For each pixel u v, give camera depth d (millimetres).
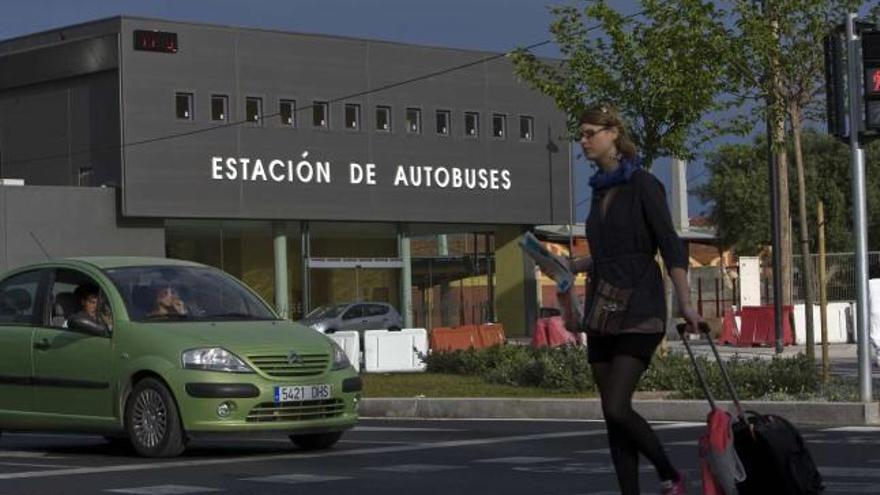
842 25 14648
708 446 6375
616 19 20594
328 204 48312
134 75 44250
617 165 6695
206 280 13156
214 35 45812
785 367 16781
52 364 12633
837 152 51125
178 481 10266
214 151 45781
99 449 13219
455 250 52938
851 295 35875
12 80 47125
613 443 6754
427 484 9922
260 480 10242
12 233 42938
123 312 12375
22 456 12484
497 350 21641
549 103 53812
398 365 25359
